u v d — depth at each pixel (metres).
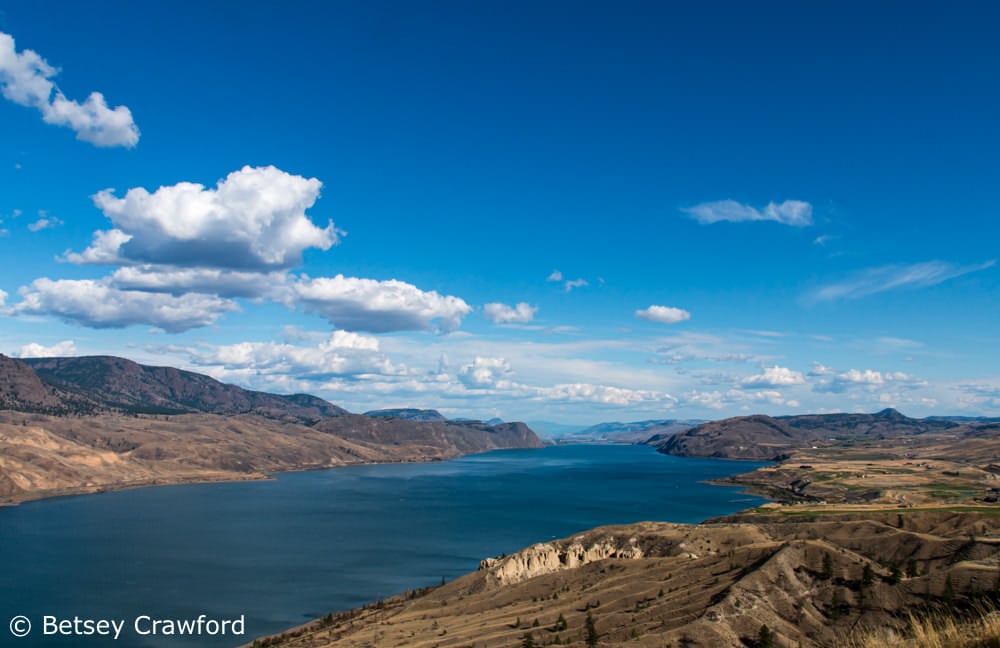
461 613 158.38
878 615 106.56
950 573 106.94
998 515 180.25
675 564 159.25
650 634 109.19
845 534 176.38
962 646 26.50
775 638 105.56
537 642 120.12
